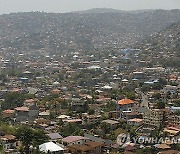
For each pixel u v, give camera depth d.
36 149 175.88
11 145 194.50
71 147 188.38
